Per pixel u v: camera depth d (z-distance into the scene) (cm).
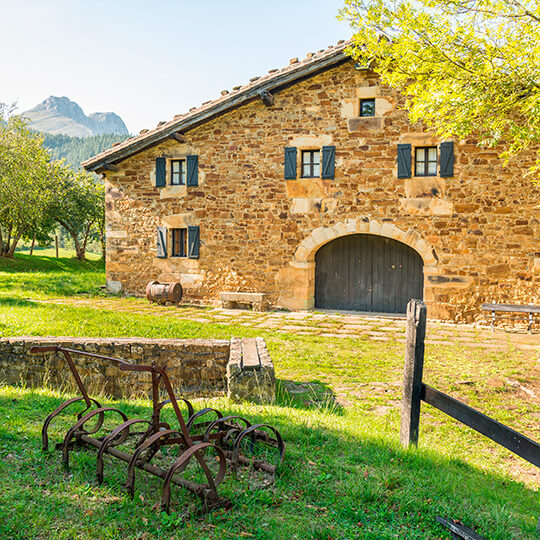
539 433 455
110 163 1338
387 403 517
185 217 1288
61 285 1493
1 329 746
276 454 319
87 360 559
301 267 1195
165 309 1166
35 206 2509
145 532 221
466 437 445
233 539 220
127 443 322
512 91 683
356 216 1148
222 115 1236
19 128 2512
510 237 1047
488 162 1053
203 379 566
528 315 1037
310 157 1200
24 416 378
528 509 290
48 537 213
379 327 992
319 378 610
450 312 1091
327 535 227
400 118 1106
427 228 1100
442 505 265
